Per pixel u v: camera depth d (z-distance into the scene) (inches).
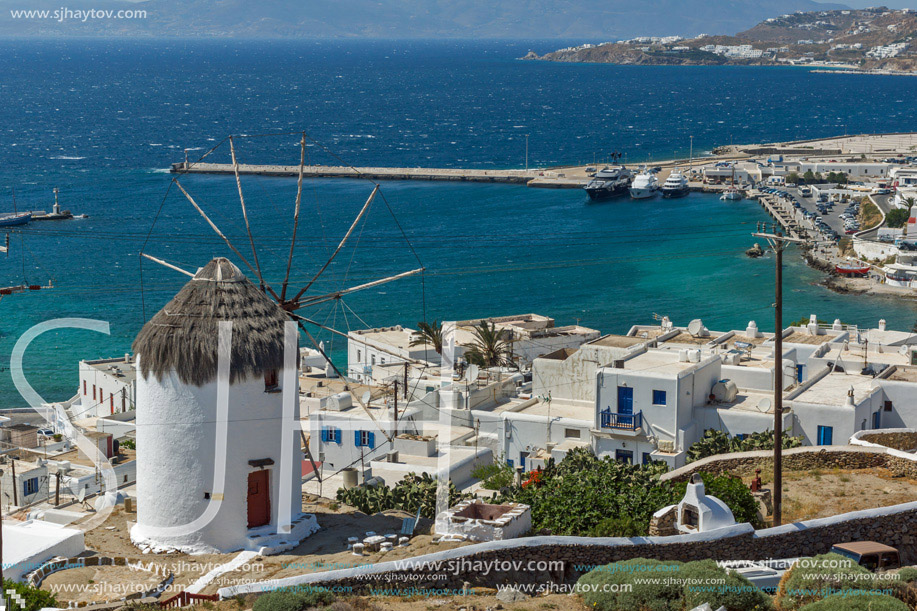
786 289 7308.1
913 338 3036.4
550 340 4168.3
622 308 6914.4
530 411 2635.3
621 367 2420.0
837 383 2564.0
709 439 2198.6
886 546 1344.7
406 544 1344.7
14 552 1325.0
